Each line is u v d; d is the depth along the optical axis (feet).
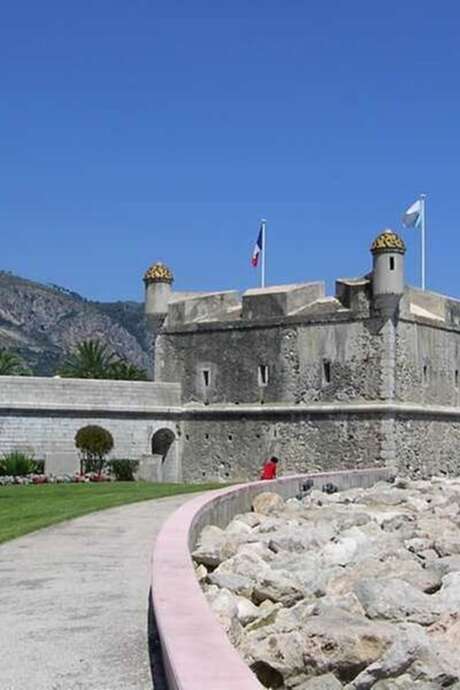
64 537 63.00
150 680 28.91
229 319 186.39
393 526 81.35
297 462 174.81
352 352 170.30
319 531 69.10
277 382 178.91
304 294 180.45
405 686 31.17
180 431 190.08
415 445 171.94
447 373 184.85
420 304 185.57
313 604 40.75
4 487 129.49
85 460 174.09
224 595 41.45
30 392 175.94
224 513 80.89
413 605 41.27
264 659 32.99
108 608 38.86
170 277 196.54
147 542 60.29
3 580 45.70
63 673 29.68
